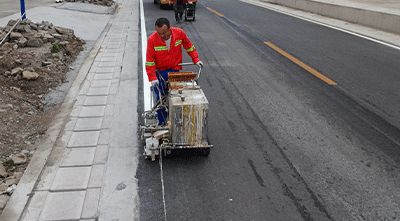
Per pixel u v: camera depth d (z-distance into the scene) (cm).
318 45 992
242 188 355
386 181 370
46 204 324
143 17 1426
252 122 503
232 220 310
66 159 398
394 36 1120
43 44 779
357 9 1348
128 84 639
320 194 347
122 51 872
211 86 647
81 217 309
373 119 519
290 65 790
